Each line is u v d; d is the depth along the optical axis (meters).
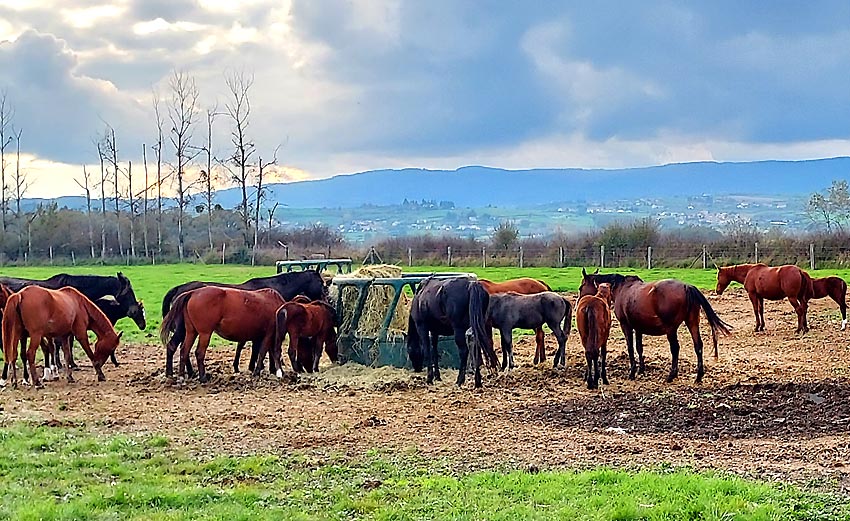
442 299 13.55
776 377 13.61
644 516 6.84
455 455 9.01
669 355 16.22
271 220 56.62
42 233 57.56
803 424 10.29
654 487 7.49
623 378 13.91
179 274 40.84
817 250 38.84
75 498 7.56
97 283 18.17
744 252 40.03
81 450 9.38
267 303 14.45
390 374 14.49
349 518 7.05
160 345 18.47
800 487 7.59
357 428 10.44
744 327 20.59
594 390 12.86
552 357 16.28
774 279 19.53
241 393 13.03
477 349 13.26
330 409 11.71
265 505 7.38
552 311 14.66
